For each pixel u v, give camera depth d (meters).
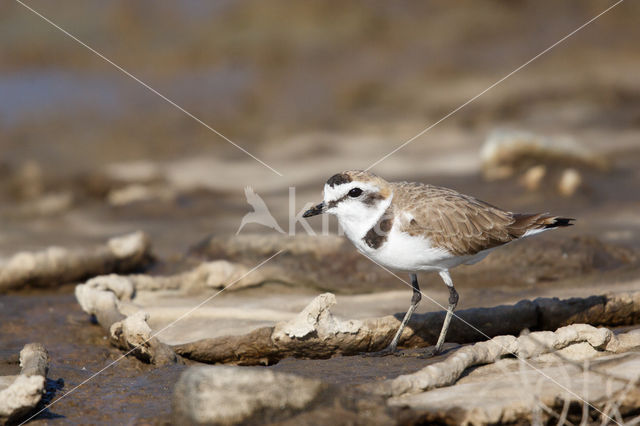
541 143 20.14
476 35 37.69
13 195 22.41
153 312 11.59
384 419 7.41
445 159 23.59
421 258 9.78
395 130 28.08
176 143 27.59
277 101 31.75
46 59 35.28
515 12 39.81
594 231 15.05
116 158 26.59
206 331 10.82
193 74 34.88
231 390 7.28
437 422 7.57
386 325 10.26
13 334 11.43
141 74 34.56
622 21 37.88
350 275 13.23
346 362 9.58
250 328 10.82
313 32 38.75
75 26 38.16
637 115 26.78
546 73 33.06
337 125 29.39
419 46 36.94
